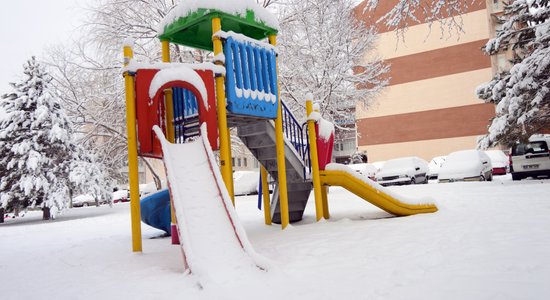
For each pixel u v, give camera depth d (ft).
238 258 14.32
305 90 53.26
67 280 15.20
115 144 60.75
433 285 10.28
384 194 25.12
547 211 21.18
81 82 56.39
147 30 54.19
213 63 21.86
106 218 46.34
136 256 19.47
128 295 12.12
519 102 39.22
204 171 17.80
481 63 98.68
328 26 53.93
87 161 59.11
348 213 30.89
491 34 97.76
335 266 13.39
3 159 53.88
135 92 20.03
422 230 18.54
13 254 23.38
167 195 28.17
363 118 113.50
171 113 24.27
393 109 109.50
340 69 52.65
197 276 13.17
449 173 55.31
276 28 25.85
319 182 25.93
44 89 56.54
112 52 54.24
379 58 59.06
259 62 23.93
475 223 19.08
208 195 16.76
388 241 16.66
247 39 23.34
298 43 54.49
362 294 10.14
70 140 57.11
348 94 56.59
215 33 21.90
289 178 27.96
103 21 53.21
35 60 57.62
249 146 27.71
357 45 54.75
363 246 16.14
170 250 21.02
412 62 107.04
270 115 24.12
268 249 17.39
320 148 26.13
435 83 104.17
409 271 11.85
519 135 43.11
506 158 69.87
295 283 11.85
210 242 14.90
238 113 22.15
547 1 43.45
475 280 10.36
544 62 37.14
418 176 63.00
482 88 50.60
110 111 55.62
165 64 19.97
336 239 18.21
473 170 53.62
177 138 26.76
